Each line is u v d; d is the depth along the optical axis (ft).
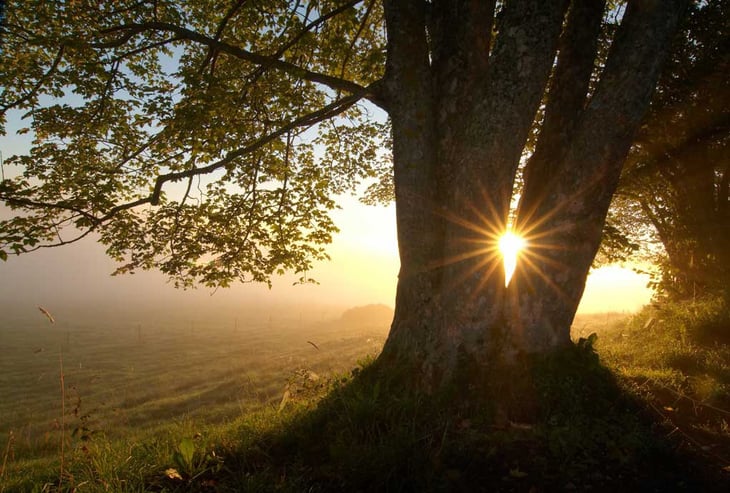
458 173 16.99
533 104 16.48
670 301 40.68
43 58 28.50
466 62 18.24
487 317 16.84
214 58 25.25
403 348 17.51
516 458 12.35
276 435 14.05
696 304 33.40
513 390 15.66
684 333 28.17
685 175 38.96
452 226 17.13
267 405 20.42
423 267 17.69
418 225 17.87
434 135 18.33
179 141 24.44
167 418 61.87
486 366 16.33
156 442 14.44
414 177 17.90
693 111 35.47
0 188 21.33
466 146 16.79
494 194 16.60
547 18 16.01
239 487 10.85
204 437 14.24
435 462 11.64
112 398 85.15
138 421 61.98
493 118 16.20
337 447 12.49
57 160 28.04
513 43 16.16
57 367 135.74
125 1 27.17
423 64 18.25
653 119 35.70
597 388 16.21
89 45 21.43
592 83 35.63
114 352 173.88
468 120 16.97
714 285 36.24
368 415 14.08
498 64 16.37
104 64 25.07
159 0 26.45
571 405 14.96
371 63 23.36
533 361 16.69
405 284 18.10
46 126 27.53
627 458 12.26
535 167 19.75
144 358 156.15
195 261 28.19
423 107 18.03
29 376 117.60
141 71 31.71
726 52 32.60
